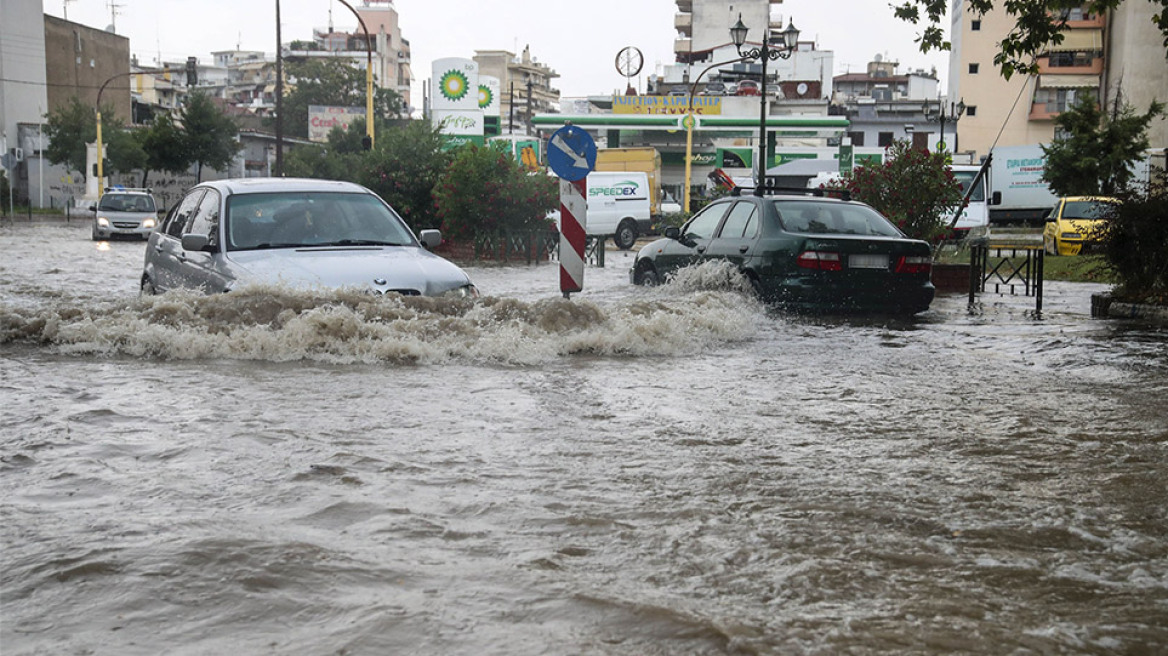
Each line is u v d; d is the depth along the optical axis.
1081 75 63.03
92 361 7.10
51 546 3.26
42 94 71.06
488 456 4.59
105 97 81.75
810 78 79.69
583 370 7.12
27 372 6.62
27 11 69.19
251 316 7.60
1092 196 12.16
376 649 2.53
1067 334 9.74
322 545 3.29
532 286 15.86
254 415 5.36
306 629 2.65
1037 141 65.75
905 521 3.70
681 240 13.26
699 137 65.25
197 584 2.94
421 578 3.02
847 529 3.59
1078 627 2.74
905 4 13.14
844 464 4.57
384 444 4.77
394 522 3.56
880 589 3.00
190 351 7.30
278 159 37.75
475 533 3.47
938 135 74.56
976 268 13.68
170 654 2.50
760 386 6.65
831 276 11.10
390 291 8.20
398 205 27.20
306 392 6.04
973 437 5.17
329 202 9.45
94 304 8.20
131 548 3.24
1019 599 2.94
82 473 4.17
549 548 3.32
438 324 7.75
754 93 67.00
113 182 65.88
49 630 2.64
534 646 2.55
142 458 4.44
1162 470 4.51
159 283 9.99
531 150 55.03
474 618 2.72
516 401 5.91
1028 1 12.61
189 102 64.12
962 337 9.50
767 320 10.70
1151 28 58.16
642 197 35.19
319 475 4.18
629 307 8.93
